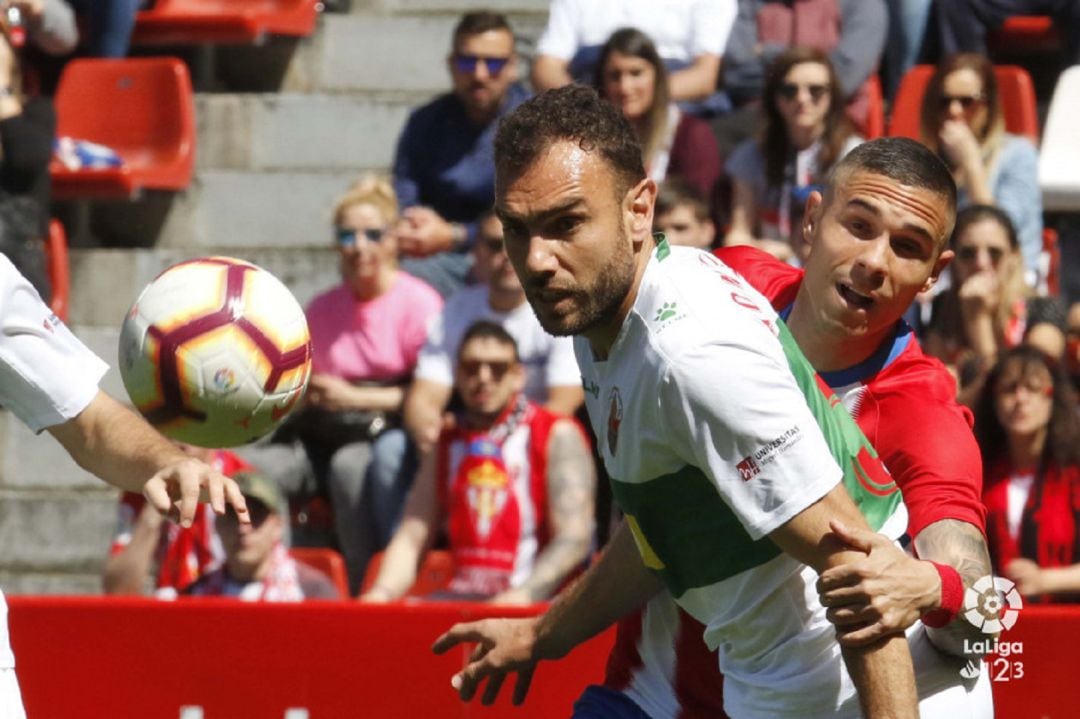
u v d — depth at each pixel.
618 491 11.09
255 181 29.28
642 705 13.13
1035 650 15.30
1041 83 30.38
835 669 11.09
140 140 29.78
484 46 25.80
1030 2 29.36
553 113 10.04
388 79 31.19
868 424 11.82
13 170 26.45
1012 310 21.78
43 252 26.55
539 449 20.20
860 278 11.59
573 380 22.08
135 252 28.19
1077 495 18.91
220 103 30.20
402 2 32.00
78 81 30.00
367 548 21.98
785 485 9.92
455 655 16.23
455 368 22.19
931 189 11.66
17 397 11.56
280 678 16.36
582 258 10.00
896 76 29.25
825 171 24.33
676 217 22.41
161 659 16.45
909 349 12.12
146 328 11.33
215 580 19.30
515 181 9.99
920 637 11.16
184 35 31.20
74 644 16.52
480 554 20.06
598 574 12.87
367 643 16.31
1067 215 27.64
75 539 25.08
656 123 24.66
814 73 24.09
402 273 23.88
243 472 19.42
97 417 11.54
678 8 28.00
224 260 11.73
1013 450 19.09
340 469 22.00
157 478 10.99
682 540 11.00
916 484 11.41
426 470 20.59
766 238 24.56
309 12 31.33
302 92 31.31
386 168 29.91
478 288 22.55
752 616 11.15
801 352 11.23
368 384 23.38
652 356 10.12
